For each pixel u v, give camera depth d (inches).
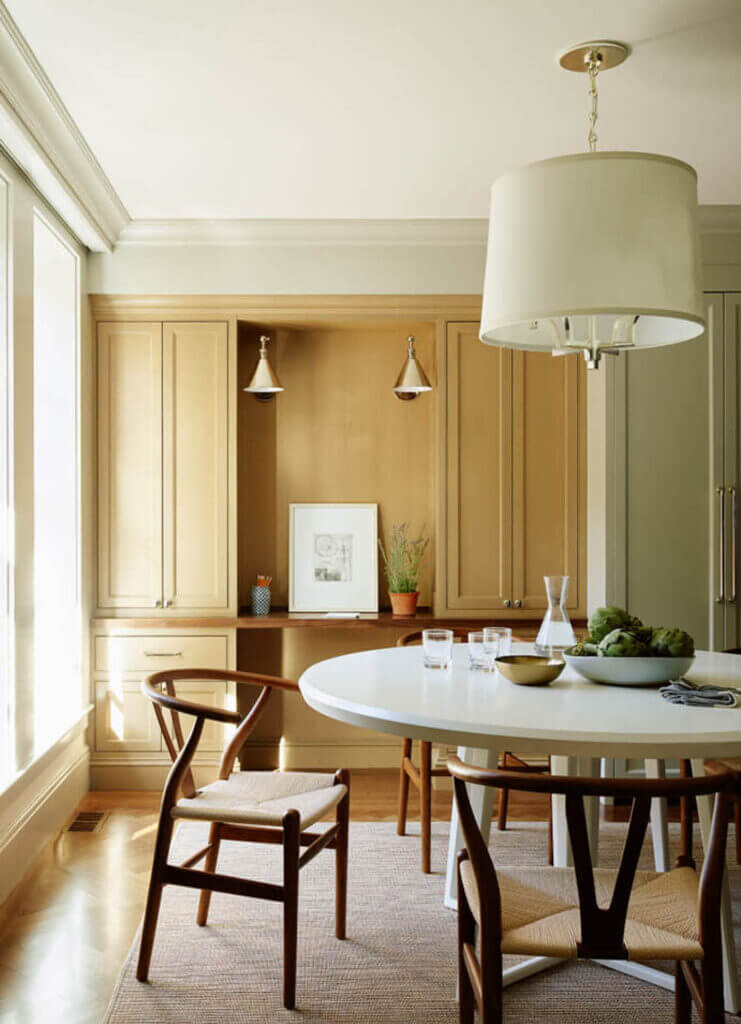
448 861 125.0
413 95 116.3
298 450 187.0
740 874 123.9
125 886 120.8
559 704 81.8
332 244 170.4
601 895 71.1
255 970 97.9
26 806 127.4
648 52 105.3
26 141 115.2
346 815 106.2
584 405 173.3
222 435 170.4
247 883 92.0
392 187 150.0
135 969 97.4
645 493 163.5
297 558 183.9
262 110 120.5
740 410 163.6
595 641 96.2
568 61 107.2
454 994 93.3
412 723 77.2
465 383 172.4
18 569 123.5
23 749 125.3
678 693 83.0
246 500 186.4
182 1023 86.7
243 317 170.7
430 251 171.2
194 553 170.4
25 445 127.1
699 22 99.0
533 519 173.0
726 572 162.7
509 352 172.7
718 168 142.9
